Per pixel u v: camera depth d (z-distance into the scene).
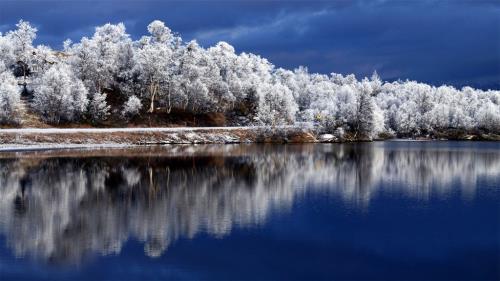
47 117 116.69
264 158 83.56
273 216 38.44
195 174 62.03
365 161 80.38
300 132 138.25
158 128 120.62
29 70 147.12
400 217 38.22
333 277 25.61
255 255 28.86
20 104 120.31
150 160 76.75
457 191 50.59
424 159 84.25
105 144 106.50
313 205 42.88
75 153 86.31
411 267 27.08
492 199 45.84
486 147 120.50
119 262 27.70
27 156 79.88
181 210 40.50
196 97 135.50
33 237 32.34
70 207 41.44
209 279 25.28
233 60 166.25
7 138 96.12
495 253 29.31
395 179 59.19
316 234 33.22
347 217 38.25
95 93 124.62
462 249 30.08
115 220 36.84
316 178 59.66
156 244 30.83
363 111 149.75
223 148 105.69
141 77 134.12
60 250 29.69
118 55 145.25
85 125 119.19
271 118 134.25
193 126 133.88
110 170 64.38
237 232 33.66
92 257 28.52
